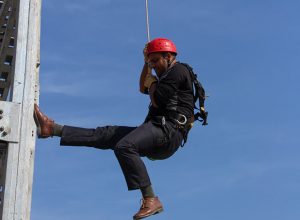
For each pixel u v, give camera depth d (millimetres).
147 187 7348
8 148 7453
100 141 7797
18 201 7301
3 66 9938
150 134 7469
